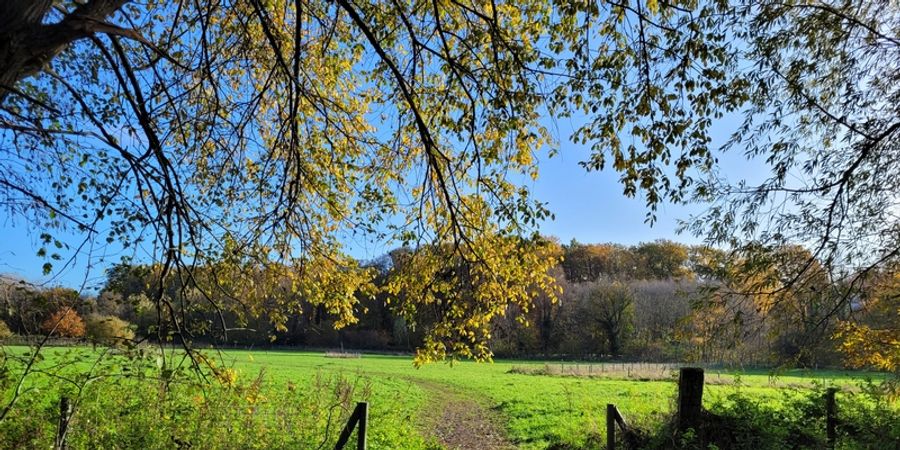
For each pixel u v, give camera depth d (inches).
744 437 335.9
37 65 158.7
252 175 339.9
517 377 1525.6
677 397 374.3
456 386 1274.6
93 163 269.3
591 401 890.1
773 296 357.1
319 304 378.6
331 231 368.2
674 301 2417.6
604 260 3351.4
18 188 217.2
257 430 357.4
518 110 267.4
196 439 313.6
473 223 305.3
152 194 222.1
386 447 404.2
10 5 138.2
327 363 1726.1
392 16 293.4
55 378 260.8
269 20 280.4
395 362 2031.3
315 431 392.8
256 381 352.2
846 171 337.7
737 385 400.5
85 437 283.4
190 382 254.1
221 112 308.0
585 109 268.1
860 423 366.9
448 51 257.6
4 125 203.5
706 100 243.6
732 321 371.2
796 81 343.0
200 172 307.7
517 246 297.3
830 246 342.0
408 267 320.2
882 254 341.4
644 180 249.3
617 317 2529.5
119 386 314.7
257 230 321.1
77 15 153.9
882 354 389.7
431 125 314.7
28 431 267.7
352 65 351.6
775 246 349.7
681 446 331.0
